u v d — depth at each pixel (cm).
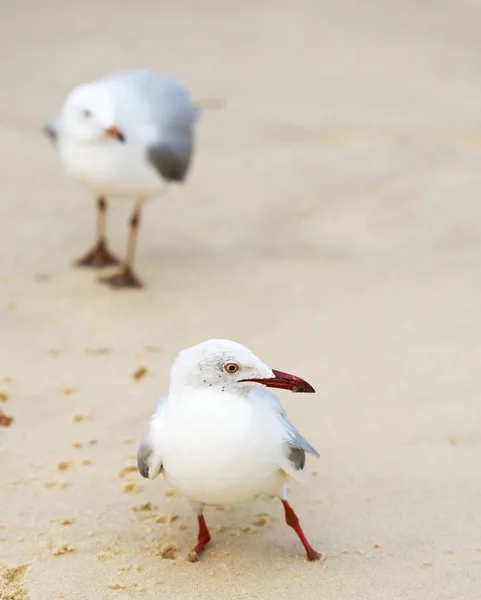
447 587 712
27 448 923
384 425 995
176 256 1498
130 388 1061
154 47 2747
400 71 2623
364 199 1738
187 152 1365
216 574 729
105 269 1420
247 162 1917
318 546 774
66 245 1502
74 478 872
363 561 751
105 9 3130
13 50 2678
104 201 1414
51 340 1184
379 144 2011
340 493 865
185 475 696
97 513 815
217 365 689
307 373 1117
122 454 918
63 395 1039
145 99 1321
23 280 1361
